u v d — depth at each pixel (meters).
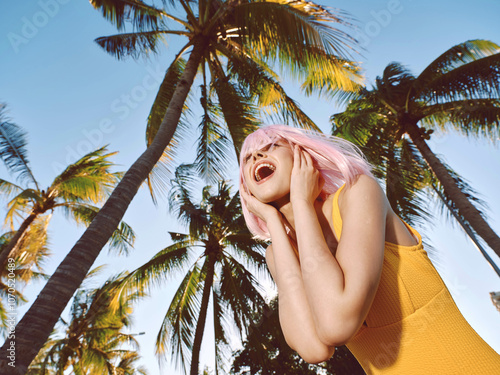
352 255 0.84
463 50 14.02
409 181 12.60
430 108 14.47
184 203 14.50
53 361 23.42
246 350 17.44
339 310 0.79
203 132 11.57
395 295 0.85
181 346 14.59
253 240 15.49
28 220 16.56
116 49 11.80
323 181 1.13
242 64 11.52
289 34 8.97
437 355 0.79
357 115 13.82
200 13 11.21
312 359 0.99
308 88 13.66
